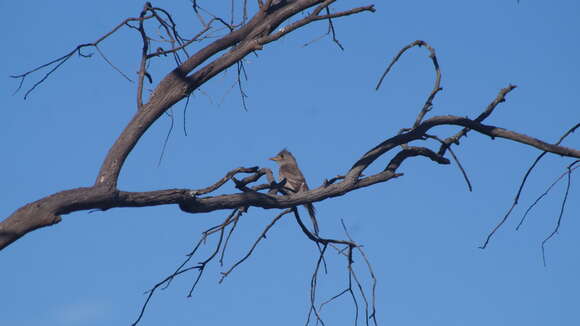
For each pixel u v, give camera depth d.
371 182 13.59
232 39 12.36
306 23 12.31
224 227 12.44
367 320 12.82
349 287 13.00
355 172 13.37
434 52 13.73
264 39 12.13
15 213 9.40
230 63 12.01
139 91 11.37
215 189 11.17
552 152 13.65
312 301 12.96
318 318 12.91
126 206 10.52
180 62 12.05
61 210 9.70
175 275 11.82
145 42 11.48
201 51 12.02
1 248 9.24
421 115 14.05
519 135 13.73
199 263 12.22
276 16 12.66
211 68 11.88
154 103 11.41
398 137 13.84
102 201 10.10
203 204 11.36
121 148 10.78
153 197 10.64
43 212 9.50
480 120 14.05
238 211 12.38
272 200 12.40
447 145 13.91
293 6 12.77
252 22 12.62
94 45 11.00
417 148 14.09
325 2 12.39
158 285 11.72
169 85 11.61
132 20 11.26
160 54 11.72
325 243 13.18
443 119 14.07
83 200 9.89
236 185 11.79
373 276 12.91
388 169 13.95
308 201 12.90
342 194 13.32
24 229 9.36
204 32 11.92
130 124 11.11
